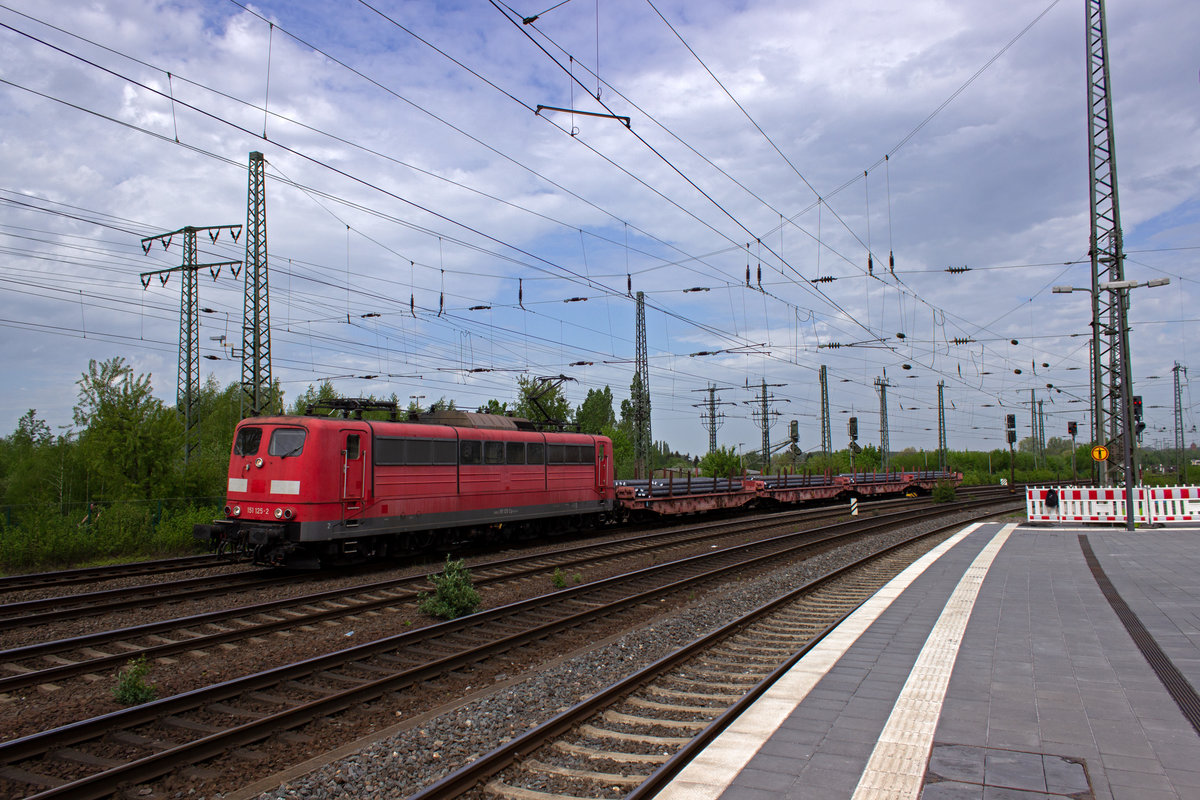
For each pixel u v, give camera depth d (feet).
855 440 153.38
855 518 102.73
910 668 25.90
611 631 38.96
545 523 79.56
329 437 53.72
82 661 31.22
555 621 38.14
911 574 47.98
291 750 23.00
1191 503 82.74
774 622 39.27
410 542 62.44
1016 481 255.09
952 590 41.57
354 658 31.68
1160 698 22.22
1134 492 83.92
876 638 30.37
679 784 17.07
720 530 88.53
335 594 44.96
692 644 32.12
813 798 16.08
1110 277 83.71
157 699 27.14
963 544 65.31
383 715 26.18
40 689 28.35
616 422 242.17
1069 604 36.81
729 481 116.78
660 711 24.89
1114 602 37.11
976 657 27.12
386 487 57.93
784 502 131.75
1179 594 39.11
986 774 16.98
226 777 21.15
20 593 46.91
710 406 185.47
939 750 18.52
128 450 74.23
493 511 68.64
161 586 47.26
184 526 70.08
